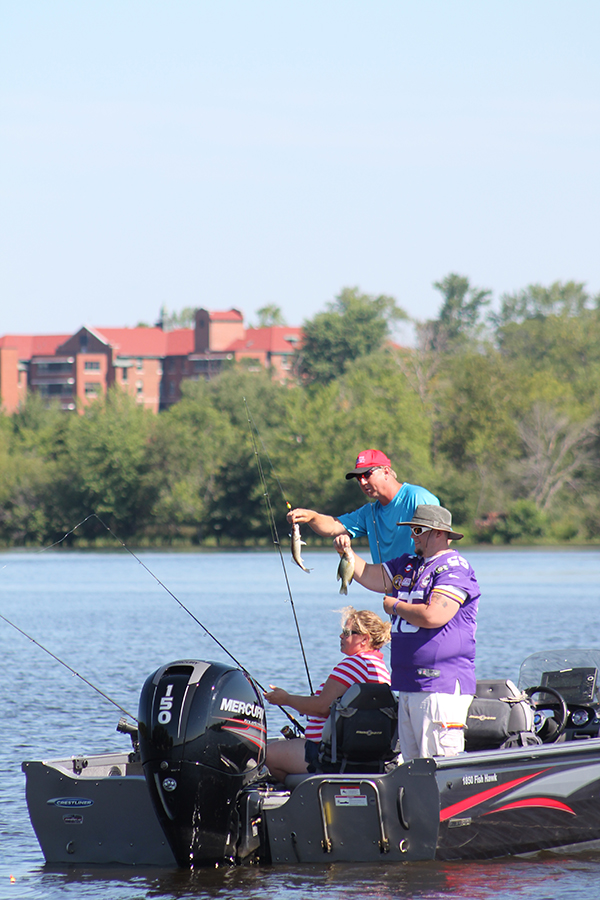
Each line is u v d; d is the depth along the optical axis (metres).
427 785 22.38
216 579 162.12
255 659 63.44
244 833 23.03
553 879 22.17
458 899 20.88
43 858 24.61
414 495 25.44
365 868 22.55
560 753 24.20
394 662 23.62
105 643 76.38
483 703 24.69
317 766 23.98
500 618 93.31
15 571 195.88
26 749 37.16
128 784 23.80
